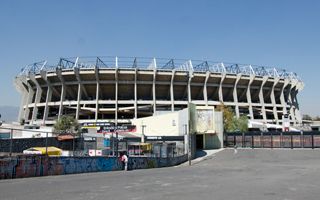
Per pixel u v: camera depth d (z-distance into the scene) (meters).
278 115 116.50
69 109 100.31
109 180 19.67
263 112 107.06
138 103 97.19
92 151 33.31
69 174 24.92
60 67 96.56
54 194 13.41
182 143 50.81
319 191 14.54
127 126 70.44
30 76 100.38
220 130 70.12
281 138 65.69
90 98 100.00
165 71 97.38
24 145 33.81
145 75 96.94
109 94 100.69
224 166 35.69
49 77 98.44
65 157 25.17
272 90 111.00
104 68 94.50
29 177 21.83
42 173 23.02
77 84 97.38
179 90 103.25
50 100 99.50
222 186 16.48
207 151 61.88
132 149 38.69
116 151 31.41
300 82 118.69
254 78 105.25
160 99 103.38
